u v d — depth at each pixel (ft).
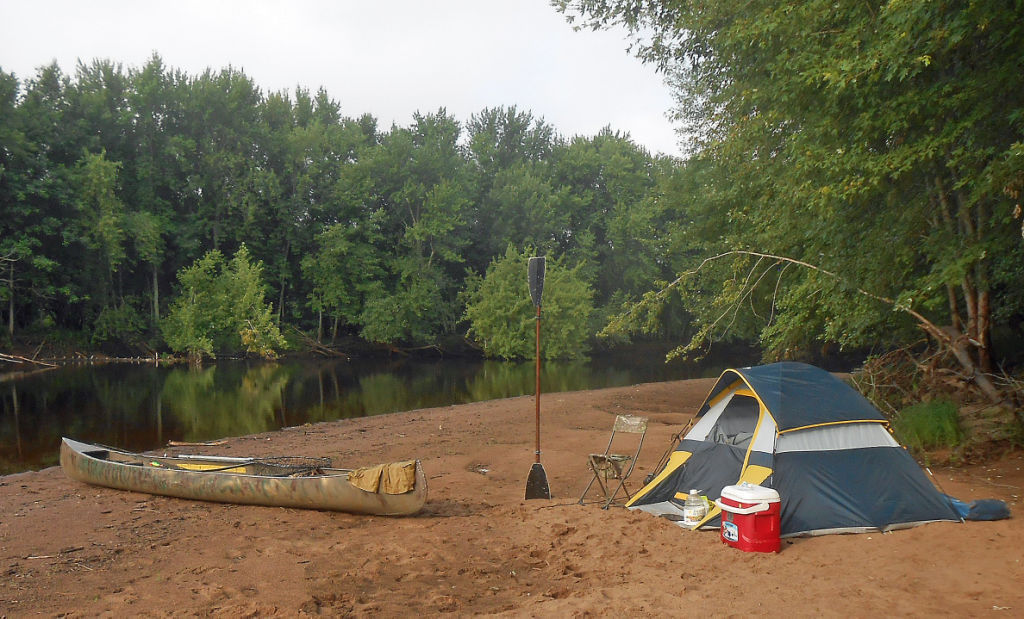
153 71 170.30
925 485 23.77
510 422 57.21
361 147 186.50
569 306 166.40
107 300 154.10
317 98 206.69
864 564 19.08
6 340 139.33
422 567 20.89
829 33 32.63
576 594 18.15
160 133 171.12
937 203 36.19
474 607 17.70
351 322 179.83
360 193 180.14
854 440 24.35
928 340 45.16
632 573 19.63
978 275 38.14
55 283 150.30
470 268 199.52
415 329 179.93
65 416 68.28
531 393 90.68
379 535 24.49
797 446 23.75
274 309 187.42
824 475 23.22
